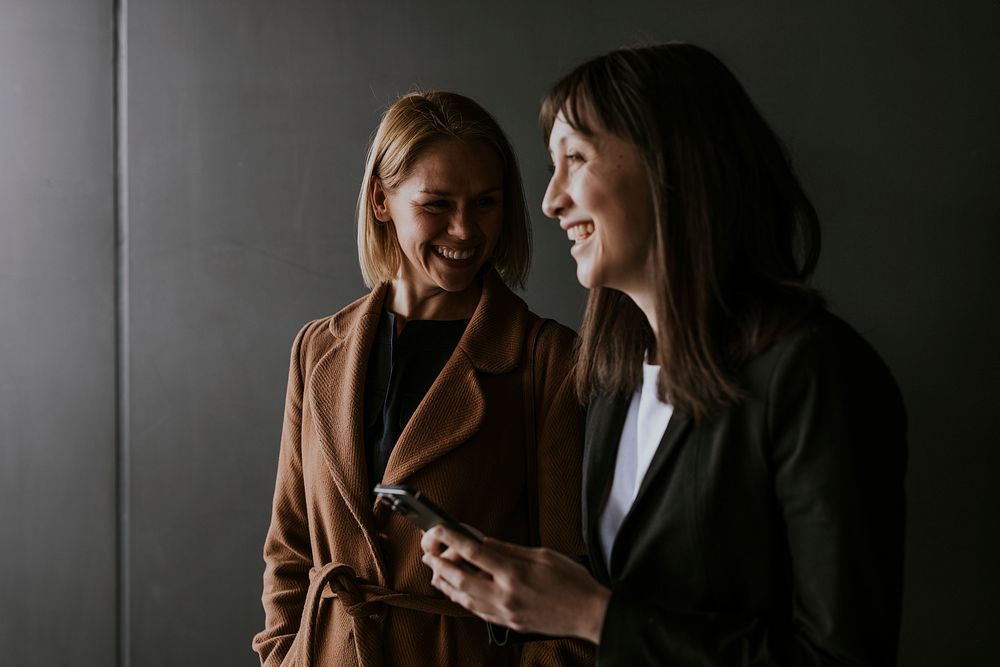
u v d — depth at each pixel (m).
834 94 1.86
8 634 2.32
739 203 0.99
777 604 0.97
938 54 1.81
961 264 1.80
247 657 2.22
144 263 2.25
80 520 2.29
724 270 0.99
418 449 1.43
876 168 1.84
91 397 2.28
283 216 2.18
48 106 2.29
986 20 1.78
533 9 2.04
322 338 1.63
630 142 1.00
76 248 2.28
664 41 1.96
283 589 1.58
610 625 0.94
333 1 2.15
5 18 2.30
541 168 2.04
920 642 1.82
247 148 2.20
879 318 1.84
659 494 1.02
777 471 0.93
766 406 0.93
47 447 2.30
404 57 2.11
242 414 2.21
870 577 0.87
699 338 0.97
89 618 2.29
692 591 0.98
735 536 0.96
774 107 1.89
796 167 1.88
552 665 1.35
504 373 1.50
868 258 1.84
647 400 1.12
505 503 1.46
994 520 1.79
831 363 0.91
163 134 2.23
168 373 2.24
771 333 0.94
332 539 1.48
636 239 1.02
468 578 0.99
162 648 2.25
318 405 1.53
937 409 1.81
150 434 2.25
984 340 1.79
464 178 1.45
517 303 1.58
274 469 2.20
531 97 2.04
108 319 2.28
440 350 1.54
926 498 1.82
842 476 0.88
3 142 2.30
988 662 1.79
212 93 2.21
